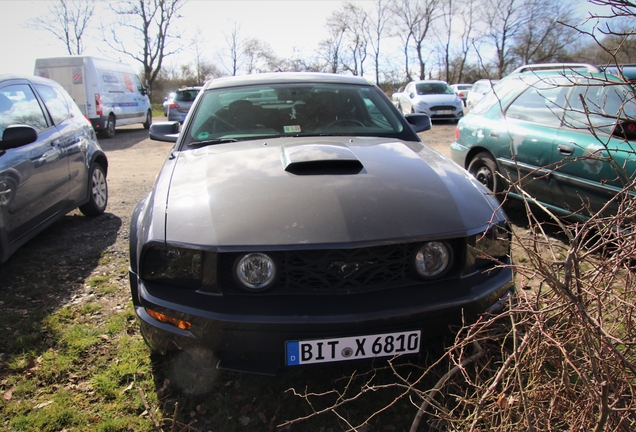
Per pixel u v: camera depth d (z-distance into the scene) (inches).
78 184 181.0
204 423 80.3
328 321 71.6
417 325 74.9
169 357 97.0
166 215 83.0
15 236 135.6
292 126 122.5
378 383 88.3
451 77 1745.8
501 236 84.2
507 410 64.2
